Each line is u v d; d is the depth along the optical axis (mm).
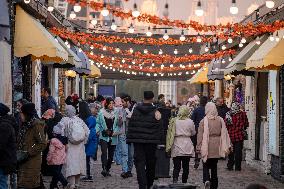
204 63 40594
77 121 15125
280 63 17984
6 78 14641
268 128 21609
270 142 20922
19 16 16641
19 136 12820
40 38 16484
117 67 45844
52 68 26531
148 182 15328
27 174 12797
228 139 14852
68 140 14977
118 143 19422
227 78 31672
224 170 22125
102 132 19094
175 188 8945
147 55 38938
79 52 29875
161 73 47406
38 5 19156
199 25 23500
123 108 19500
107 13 16594
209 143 14688
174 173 16125
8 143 10602
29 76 19750
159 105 22000
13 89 16109
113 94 54312
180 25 23000
